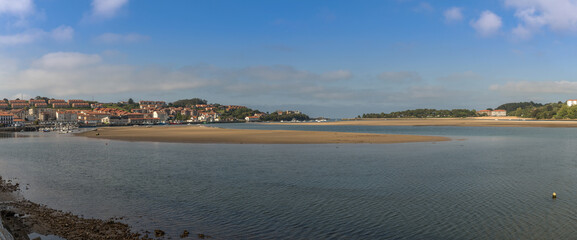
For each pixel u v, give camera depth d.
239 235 17.55
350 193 25.75
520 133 106.25
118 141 80.31
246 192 26.25
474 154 49.03
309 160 43.31
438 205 22.48
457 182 29.39
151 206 22.70
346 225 18.86
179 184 29.25
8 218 19.95
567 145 63.38
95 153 54.34
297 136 87.94
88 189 27.64
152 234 17.61
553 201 23.28
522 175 32.53
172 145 67.00
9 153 56.97
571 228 18.11
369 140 74.12
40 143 79.75
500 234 17.39
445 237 17.03
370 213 20.91
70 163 42.81
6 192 26.89
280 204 22.97
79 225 18.86
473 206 22.22
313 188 27.41
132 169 37.25
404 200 23.72
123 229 18.30
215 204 23.08
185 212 21.38
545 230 17.86
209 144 68.06
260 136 89.12
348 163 40.50
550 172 34.12
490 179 30.59
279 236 17.38
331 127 190.75
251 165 39.41
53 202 23.84
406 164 39.53
